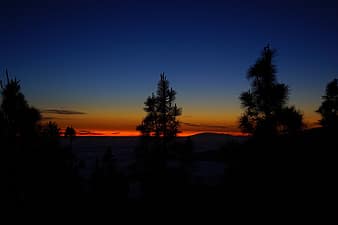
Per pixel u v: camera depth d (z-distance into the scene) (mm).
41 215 9031
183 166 15188
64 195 10359
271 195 8797
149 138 15828
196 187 15555
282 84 9695
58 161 10156
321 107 16844
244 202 9156
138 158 15805
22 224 8570
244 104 9969
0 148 8828
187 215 12469
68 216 10430
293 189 8695
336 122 14734
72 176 11305
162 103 16156
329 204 8047
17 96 9336
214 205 11812
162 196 14445
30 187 9188
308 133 11039
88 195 16703
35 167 9336
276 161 9141
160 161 15227
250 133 9773
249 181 9273
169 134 15719
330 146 9914
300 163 9062
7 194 8750
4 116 9133
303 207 8234
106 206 16562
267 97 9609
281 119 9328
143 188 15242
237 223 8859
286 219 8039
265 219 8234
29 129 9312
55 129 10242
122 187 18828
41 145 9633
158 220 13172
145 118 16094
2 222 8438
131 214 15164
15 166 8969
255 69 9977
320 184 8570
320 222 7590
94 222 13711
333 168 8891
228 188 10445
